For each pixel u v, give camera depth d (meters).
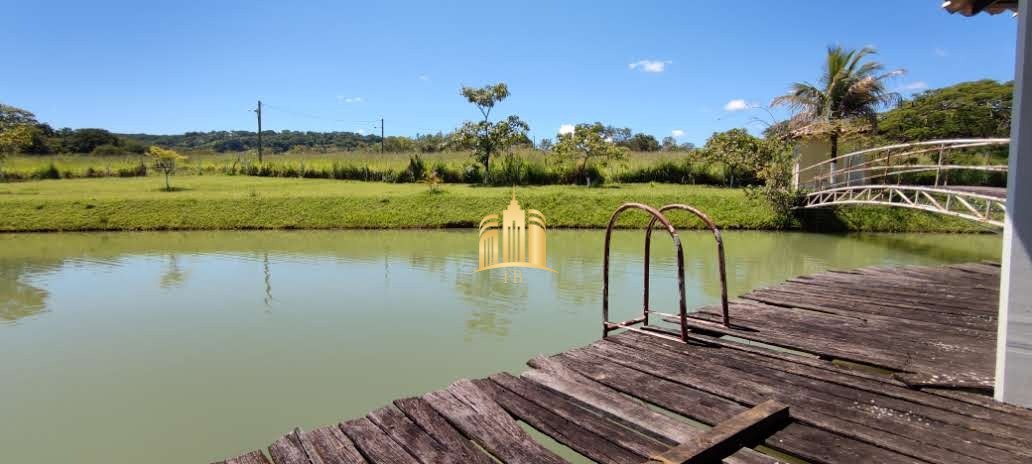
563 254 10.43
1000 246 11.62
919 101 21.50
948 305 4.76
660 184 21.48
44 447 3.61
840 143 16.25
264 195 16.17
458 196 15.77
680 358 3.41
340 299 7.17
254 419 3.98
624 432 2.51
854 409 2.65
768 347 3.76
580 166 21.39
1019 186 2.54
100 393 4.41
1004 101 18.81
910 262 9.67
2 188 19.03
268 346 5.43
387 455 2.40
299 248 11.21
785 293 5.28
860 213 14.07
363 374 4.73
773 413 2.49
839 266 9.27
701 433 2.37
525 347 5.32
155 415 4.04
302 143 63.88
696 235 13.16
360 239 12.52
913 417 2.55
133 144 42.94
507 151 22.39
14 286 7.96
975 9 3.13
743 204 14.80
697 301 6.86
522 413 2.72
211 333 5.85
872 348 3.57
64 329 6.03
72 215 14.06
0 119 24.14
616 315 6.27
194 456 3.51
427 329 5.89
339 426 2.68
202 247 11.38
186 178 24.30
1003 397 2.67
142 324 6.18
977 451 2.24
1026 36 2.44
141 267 9.30
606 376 3.15
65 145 39.66
